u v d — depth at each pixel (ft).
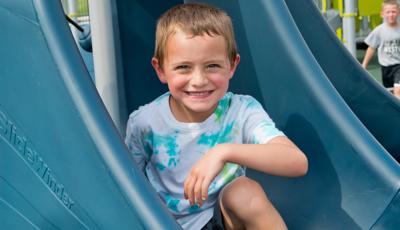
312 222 5.47
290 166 4.97
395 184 4.94
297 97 5.65
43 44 4.55
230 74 5.23
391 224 5.01
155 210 4.23
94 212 4.50
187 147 5.37
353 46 16.74
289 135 5.76
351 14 16.61
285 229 5.10
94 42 6.24
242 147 4.86
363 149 5.14
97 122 4.42
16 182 5.02
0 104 4.94
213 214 5.40
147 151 5.54
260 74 5.96
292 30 5.79
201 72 4.99
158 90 6.64
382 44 16.31
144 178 4.38
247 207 5.06
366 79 8.29
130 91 6.53
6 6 4.71
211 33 4.98
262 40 5.90
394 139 8.54
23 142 4.87
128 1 6.54
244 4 6.01
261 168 4.93
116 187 4.32
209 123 5.35
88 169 4.48
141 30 6.59
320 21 8.13
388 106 8.36
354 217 5.18
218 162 4.74
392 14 16.17
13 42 4.71
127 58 6.53
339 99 5.44
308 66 5.62
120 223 4.37
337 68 8.21
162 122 5.41
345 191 5.27
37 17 4.56
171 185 5.42
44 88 4.60
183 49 4.96
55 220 4.81
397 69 16.25
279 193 5.75
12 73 4.77
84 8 14.51
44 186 4.81
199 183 4.67
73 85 4.47
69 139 4.53
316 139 5.50
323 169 5.44
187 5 5.29
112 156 4.35
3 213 5.18
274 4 5.88
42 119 4.67
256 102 5.47
